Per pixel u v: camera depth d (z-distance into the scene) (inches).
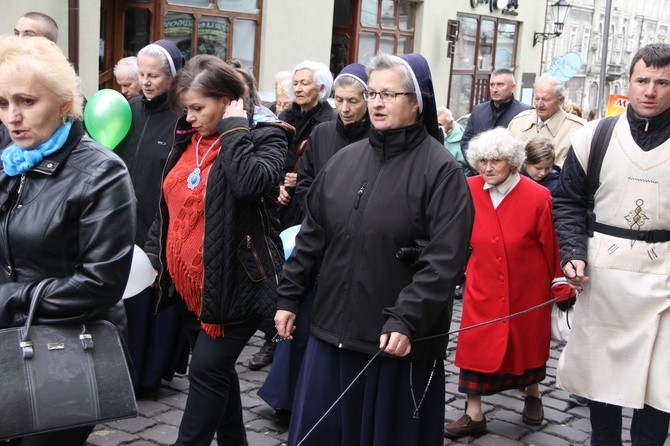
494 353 197.6
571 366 175.2
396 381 135.7
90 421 111.3
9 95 114.0
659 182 163.2
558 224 173.5
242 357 247.0
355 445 138.7
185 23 498.3
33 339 112.3
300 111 240.1
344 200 137.8
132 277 171.3
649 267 165.5
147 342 207.9
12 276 117.8
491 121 342.3
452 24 726.5
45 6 403.2
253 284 152.6
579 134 171.9
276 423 200.2
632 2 1309.1
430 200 132.3
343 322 136.2
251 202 151.9
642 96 161.0
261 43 547.8
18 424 108.3
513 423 214.1
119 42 470.3
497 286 197.6
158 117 205.9
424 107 137.6
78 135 119.2
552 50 1073.5
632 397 165.9
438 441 140.1
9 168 116.5
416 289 128.2
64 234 116.5
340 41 647.1
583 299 172.9
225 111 154.2
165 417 200.2
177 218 156.3
